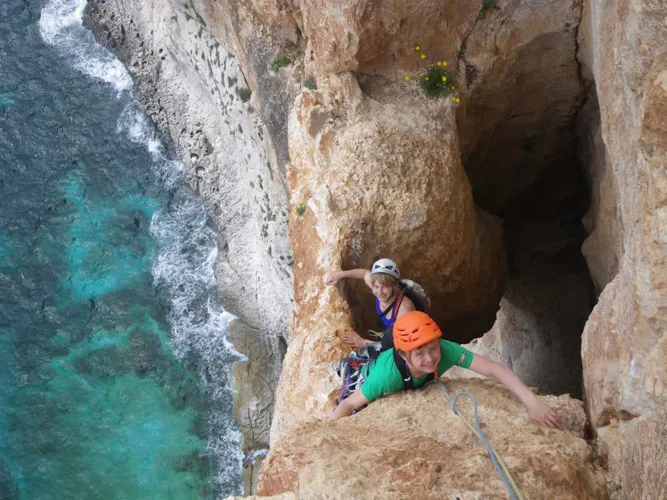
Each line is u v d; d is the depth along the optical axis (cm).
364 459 454
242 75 1723
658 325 455
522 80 1200
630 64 508
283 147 1355
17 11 2552
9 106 2492
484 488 422
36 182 2433
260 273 2167
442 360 547
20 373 2228
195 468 2131
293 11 1195
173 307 2300
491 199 1517
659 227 448
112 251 2372
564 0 1080
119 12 2373
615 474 494
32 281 2345
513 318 1695
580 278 1525
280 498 411
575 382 1501
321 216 1068
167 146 2373
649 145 463
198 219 2323
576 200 1491
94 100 2456
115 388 2223
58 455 2127
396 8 1052
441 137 1107
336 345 941
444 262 1116
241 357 2211
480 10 1097
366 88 1130
